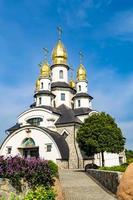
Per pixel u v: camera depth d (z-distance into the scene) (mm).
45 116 66375
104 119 52406
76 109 73875
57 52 78938
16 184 18359
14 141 61250
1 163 18453
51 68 78562
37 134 59938
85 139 51500
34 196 15969
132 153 76062
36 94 72250
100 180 33188
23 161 19734
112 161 64000
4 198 16312
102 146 50281
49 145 58531
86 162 62312
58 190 22078
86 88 77188
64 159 58625
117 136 51406
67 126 65375
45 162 21203
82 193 27359
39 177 19938
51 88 75625
